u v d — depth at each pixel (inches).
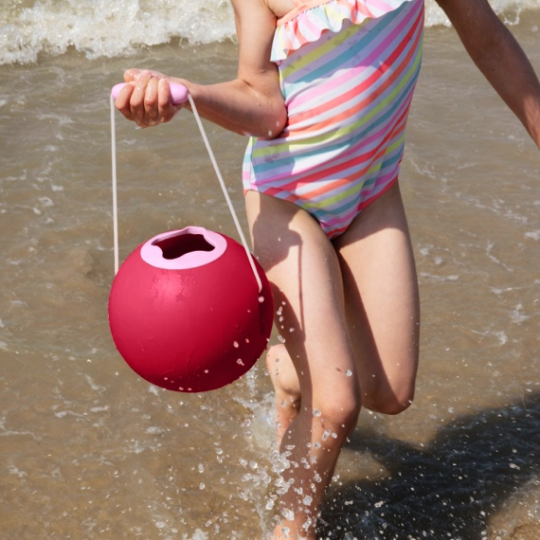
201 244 107.1
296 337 110.1
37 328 166.7
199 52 291.9
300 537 117.4
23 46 280.8
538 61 293.9
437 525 133.4
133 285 97.0
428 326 172.9
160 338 95.5
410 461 145.4
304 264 111.7
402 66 112.1
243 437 147.2
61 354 160.7
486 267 191.0
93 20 291.1
